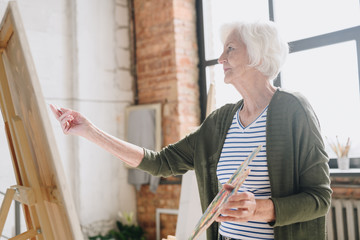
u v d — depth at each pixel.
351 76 3.30
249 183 1.31
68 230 0.99
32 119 1.14
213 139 1.50
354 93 3.28
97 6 4.32
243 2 4.05
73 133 1.58
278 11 3.75
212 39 4.45
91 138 1.58
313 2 3.52
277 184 1.24
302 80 3.57
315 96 3.50
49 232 1.17
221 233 1.39
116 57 4.48
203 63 4.47
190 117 4.36
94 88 4.24
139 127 4.36
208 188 1.48
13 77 1.31
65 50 4.09
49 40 3.96
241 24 1.37
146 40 4.55
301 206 1.14
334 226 3.28
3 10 3.49
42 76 3.89
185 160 1.63
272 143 1.27
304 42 3.55
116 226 4.34
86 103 4.15
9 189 1.38
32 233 1.22
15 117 1.29
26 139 1.25
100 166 4.25
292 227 1.22
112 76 4.42
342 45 3.35
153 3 4.47
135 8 4.64
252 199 1.05
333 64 3.40
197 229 1.10
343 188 3.26
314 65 3.50
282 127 1.27
